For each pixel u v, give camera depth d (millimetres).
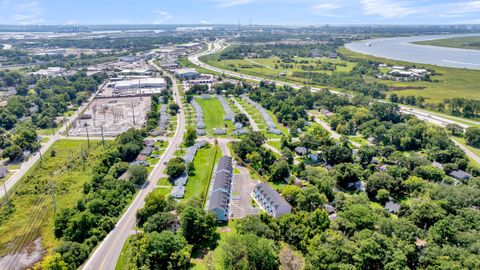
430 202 103938
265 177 137750
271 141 181125
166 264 84500
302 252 90312
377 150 158250
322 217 94375
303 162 151125
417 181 123750
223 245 87312
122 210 113312
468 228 90812
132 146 156625
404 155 153750
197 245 94875
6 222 107938
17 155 159625
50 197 122375
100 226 101188
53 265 81000
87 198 113688
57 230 101500
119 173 139000
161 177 137875
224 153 163875
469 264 72438
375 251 77812
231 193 125188
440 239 85250
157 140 179875
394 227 88625
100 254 92062
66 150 168625
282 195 119750
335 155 146125
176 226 98688
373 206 118062
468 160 150250
